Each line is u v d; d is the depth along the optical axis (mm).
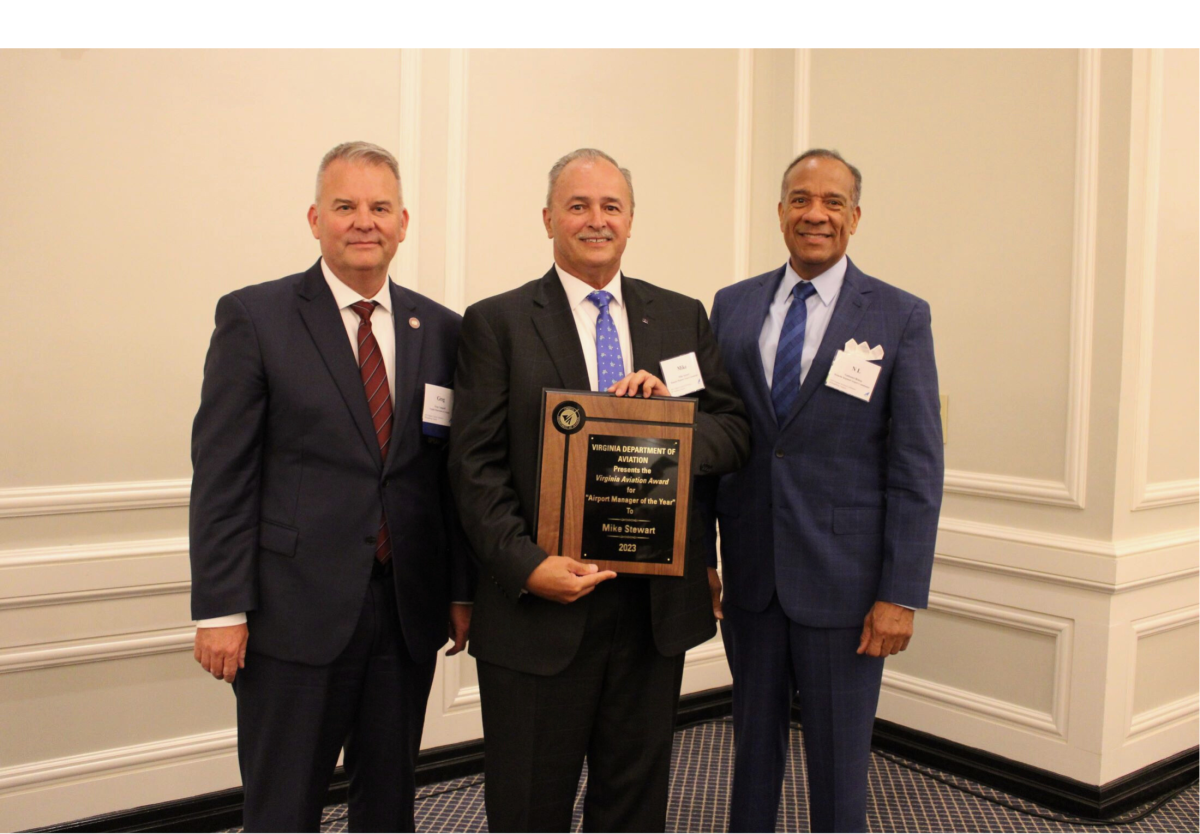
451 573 1881
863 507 1906
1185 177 2633
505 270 2854
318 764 1677
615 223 1683
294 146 2494
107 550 2297
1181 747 2723
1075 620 2568
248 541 1646
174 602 2406
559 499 1604
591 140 2992
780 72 3400
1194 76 2633
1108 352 2510
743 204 3357
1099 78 2508
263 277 2477
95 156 2236
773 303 2076
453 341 1877
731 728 3207
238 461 1644
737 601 2020
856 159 3180
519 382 1676
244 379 1649
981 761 2764
